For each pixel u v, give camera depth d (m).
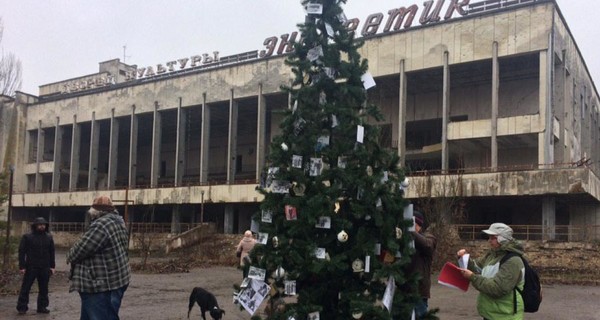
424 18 37.78
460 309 13.31
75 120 58.69
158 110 51.97
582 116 43.44
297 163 5.92
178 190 47.66
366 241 5.75
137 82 53.69
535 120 33.38
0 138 63.00
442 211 25.88
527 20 33.81
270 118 53.12
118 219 6.58
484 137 35.22
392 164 6.07
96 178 57.22
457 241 26.17
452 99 41.78
